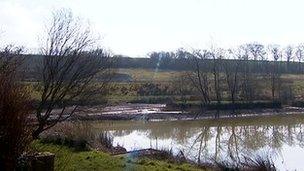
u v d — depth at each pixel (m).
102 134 24.12
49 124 18.67
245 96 70.00
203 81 72.31
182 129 46.66
